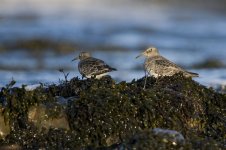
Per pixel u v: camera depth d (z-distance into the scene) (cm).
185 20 6178
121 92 1288
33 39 3919
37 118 1223
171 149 1116
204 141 1155
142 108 1236
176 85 1360
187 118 1275
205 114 1316
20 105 1238
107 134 1197
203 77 2153
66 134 1205
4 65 3036
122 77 2247
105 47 4003
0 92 1296
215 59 3164
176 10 7100
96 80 1348
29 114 1226
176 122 1242
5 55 3531
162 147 1108
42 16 6000
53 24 5397
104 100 1231
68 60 3300
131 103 1242
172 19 6259
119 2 7575
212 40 4528
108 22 5825
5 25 5041
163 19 6234
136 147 1109
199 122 1289
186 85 1360
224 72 2514
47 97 1258
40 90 1275
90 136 1202
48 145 1200
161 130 1140
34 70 2758
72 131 1210
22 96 1243
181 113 1274
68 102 1253
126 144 1127
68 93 1328
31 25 5206
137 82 1420
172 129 1230
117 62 3158
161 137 1121
